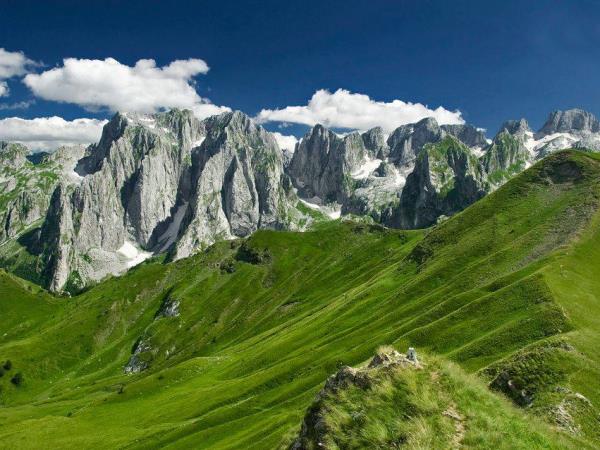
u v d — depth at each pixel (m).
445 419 26.53
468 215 187.75
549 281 99.31
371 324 148.62
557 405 42.81
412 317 138.25
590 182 161.62
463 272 145.25
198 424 129.25
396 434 26.30
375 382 30.25
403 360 31.45
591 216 138.12
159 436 133.12
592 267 111.00
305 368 141.38
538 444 26.31
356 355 126.81
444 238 185.00
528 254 135.62
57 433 161.00
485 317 101.25
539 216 158.75
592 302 92.50
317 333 170.88
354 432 27.81
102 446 140.25
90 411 187.62
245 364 180.75
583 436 39.44
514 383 48.31
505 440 25.50
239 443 102.19
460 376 30.28
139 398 193.00
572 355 51.28
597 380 47.09
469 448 24.64
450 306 119.75
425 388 28.58
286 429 97.06
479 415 26.97
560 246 125.62
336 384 32.34
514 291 103.25
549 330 83.31
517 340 84.81
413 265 187.62
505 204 178.50
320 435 29.22
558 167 178.38
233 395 144.88
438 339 103.25
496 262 140.25
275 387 140.50
